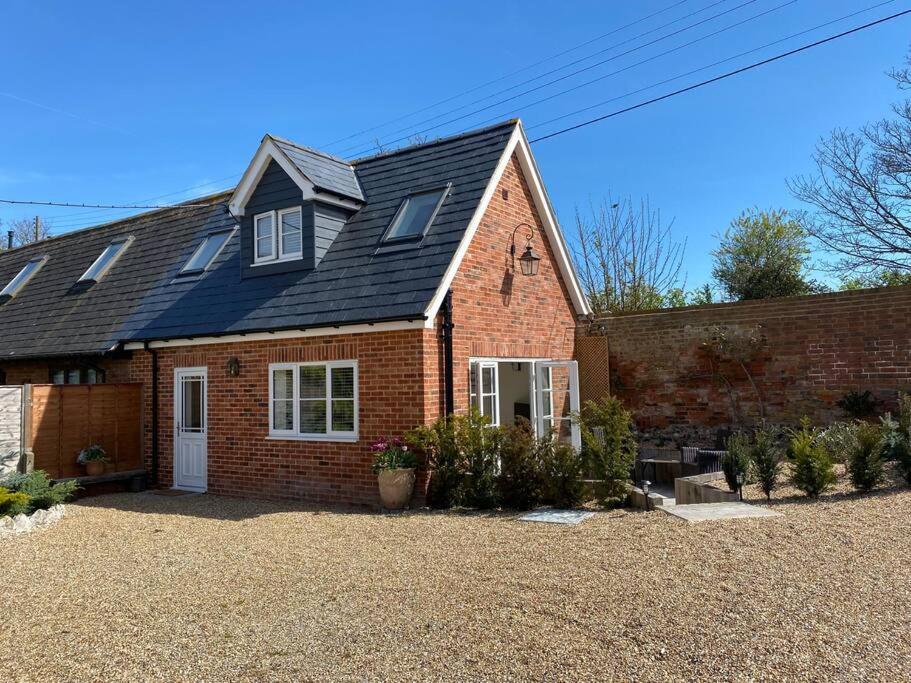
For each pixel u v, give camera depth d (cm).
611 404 977
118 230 2020
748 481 952
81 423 1289
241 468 1224
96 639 515
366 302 1088
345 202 1313
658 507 888
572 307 1557
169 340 1309
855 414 1234
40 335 1648
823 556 622
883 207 2403
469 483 995
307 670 445
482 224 1211
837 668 410
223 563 720
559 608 528
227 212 1689
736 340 1372
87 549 820
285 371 1186
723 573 590
